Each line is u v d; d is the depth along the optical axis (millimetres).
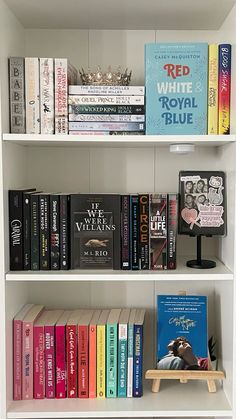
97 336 1651
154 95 1578
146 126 1583
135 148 1884
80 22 1779
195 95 1575
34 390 1652
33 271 1595
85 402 1627
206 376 1667
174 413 1560
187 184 1679
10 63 1575
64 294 1913
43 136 1522
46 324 1657
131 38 1860
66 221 1602
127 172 1888
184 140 1532
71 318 1736
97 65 1864
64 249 1605
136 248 1616
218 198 1672
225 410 1561
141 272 1587
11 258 1601
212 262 1703
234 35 1574
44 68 1580
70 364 1652
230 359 1599
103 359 1656
